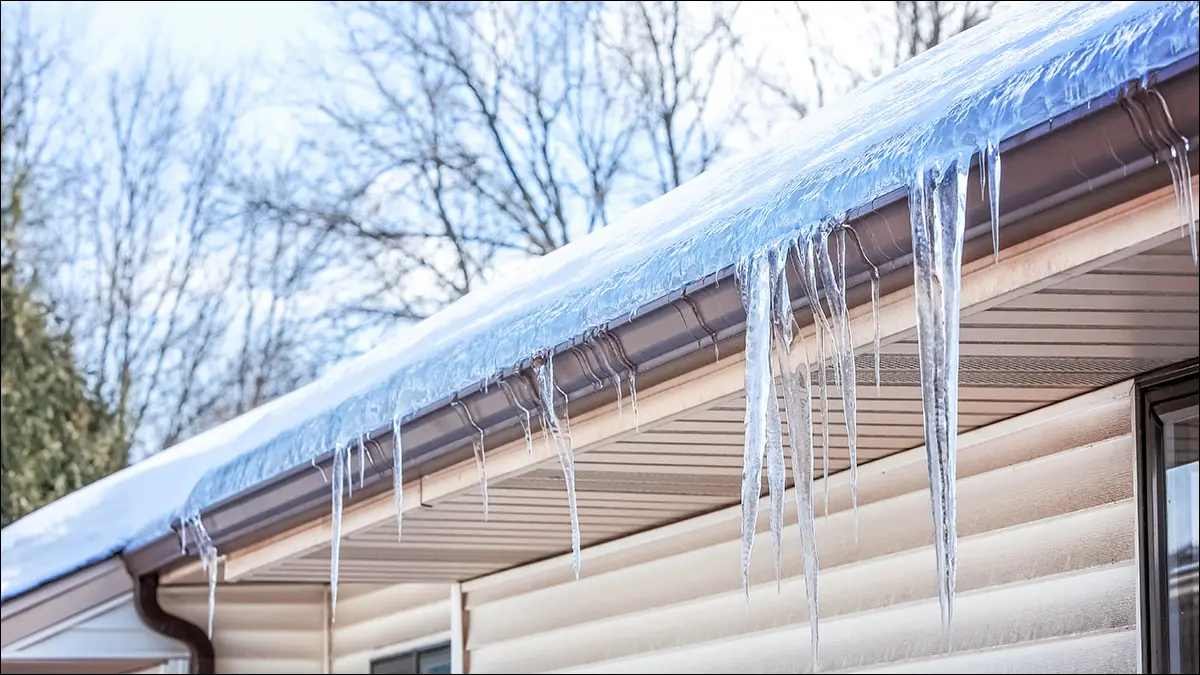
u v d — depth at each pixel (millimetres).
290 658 7098
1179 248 2379
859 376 3270
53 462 16969
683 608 5109
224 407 19578
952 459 2387
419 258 18984
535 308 3631
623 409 3596
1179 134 2043
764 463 4051
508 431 3824
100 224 19969
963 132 2299
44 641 6312
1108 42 2109
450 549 5469
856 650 4418
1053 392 3625
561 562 5738
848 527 4480
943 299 2355
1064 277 2516
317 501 4742
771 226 2734
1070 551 3721
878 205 2504
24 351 17094
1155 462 3395
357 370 5223
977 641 4004
